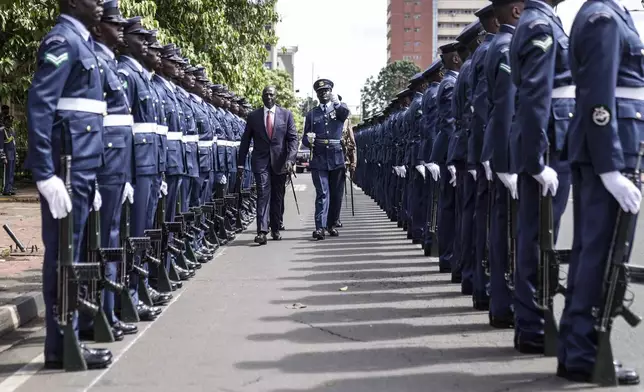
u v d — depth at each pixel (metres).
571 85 5.21
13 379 5.12
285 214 17.67
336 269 9.49
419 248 11.41
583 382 4.76
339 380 4.98
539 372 5.04
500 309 6.27
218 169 11.87
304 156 45.78
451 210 8.97
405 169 13.23
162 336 6.19
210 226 11.39
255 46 25.55
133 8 15.77
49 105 4.99
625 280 4.51
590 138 4.48
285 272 9.29
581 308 4.69
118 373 5.21
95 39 5.98
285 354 5.62
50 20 14.84
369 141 23.05
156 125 7.11
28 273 8.59
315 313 6.98
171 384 4.95
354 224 15.25
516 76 5.13
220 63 22.00
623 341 5.86
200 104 10.61
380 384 4.89
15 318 6.68
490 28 6.62
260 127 12.12
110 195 5.90
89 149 5.25
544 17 5.12
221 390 4.82
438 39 143.62
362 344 5.88
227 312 7.06
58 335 5.32
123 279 6.21
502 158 5.61
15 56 17.64
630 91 4.58
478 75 6.61
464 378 4.97
